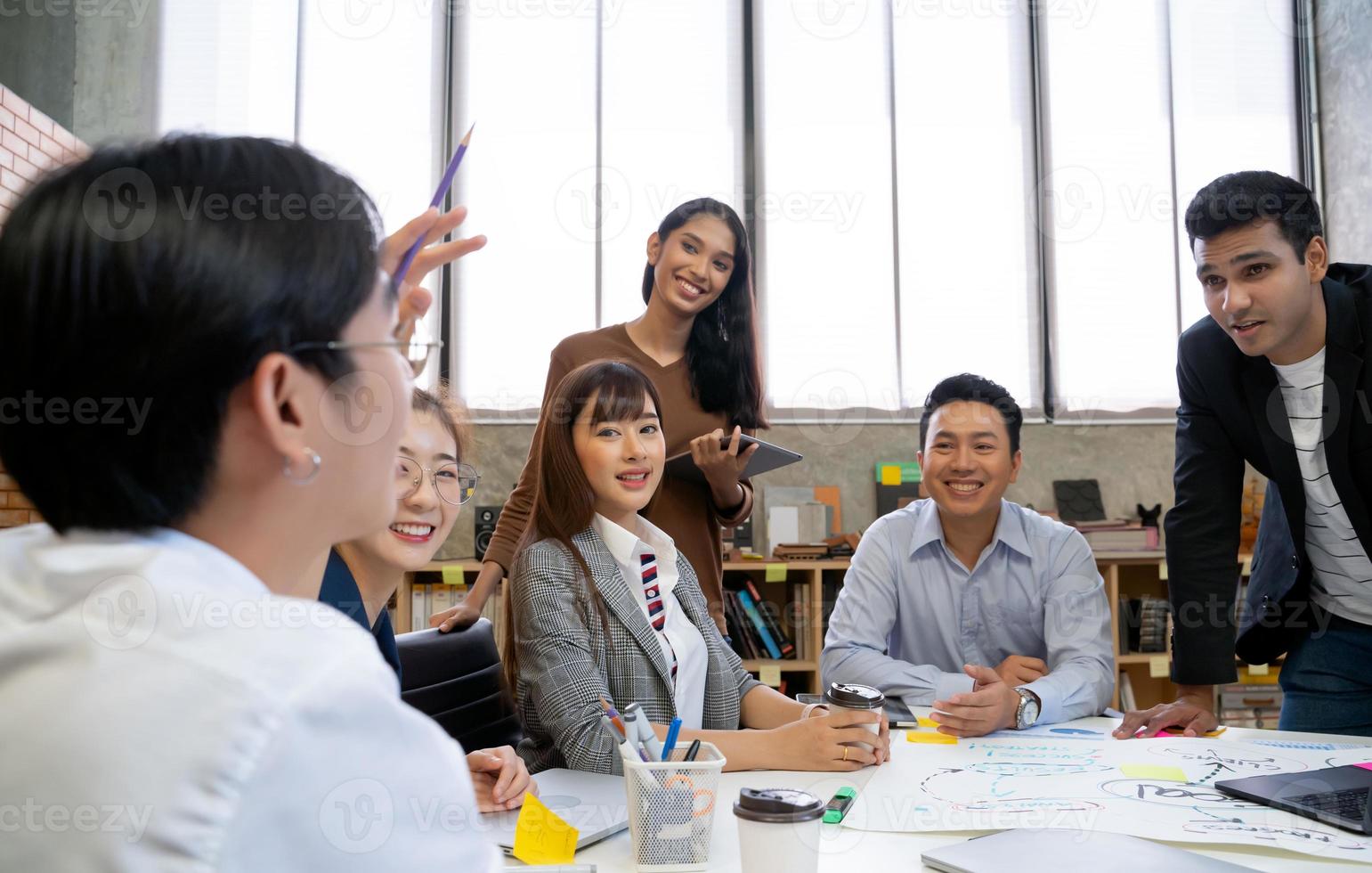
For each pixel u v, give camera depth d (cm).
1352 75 393
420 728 44
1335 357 160
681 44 405
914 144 406
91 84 386
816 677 346
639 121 400
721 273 209
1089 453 397
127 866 36
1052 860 85
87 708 38
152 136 45
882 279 400
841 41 408
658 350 216
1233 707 354
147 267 40
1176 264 405
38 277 40
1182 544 178
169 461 41
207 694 38
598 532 154
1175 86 413
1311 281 159
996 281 402
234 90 388
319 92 391
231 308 41
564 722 130
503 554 203
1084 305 403
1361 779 111
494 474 383
